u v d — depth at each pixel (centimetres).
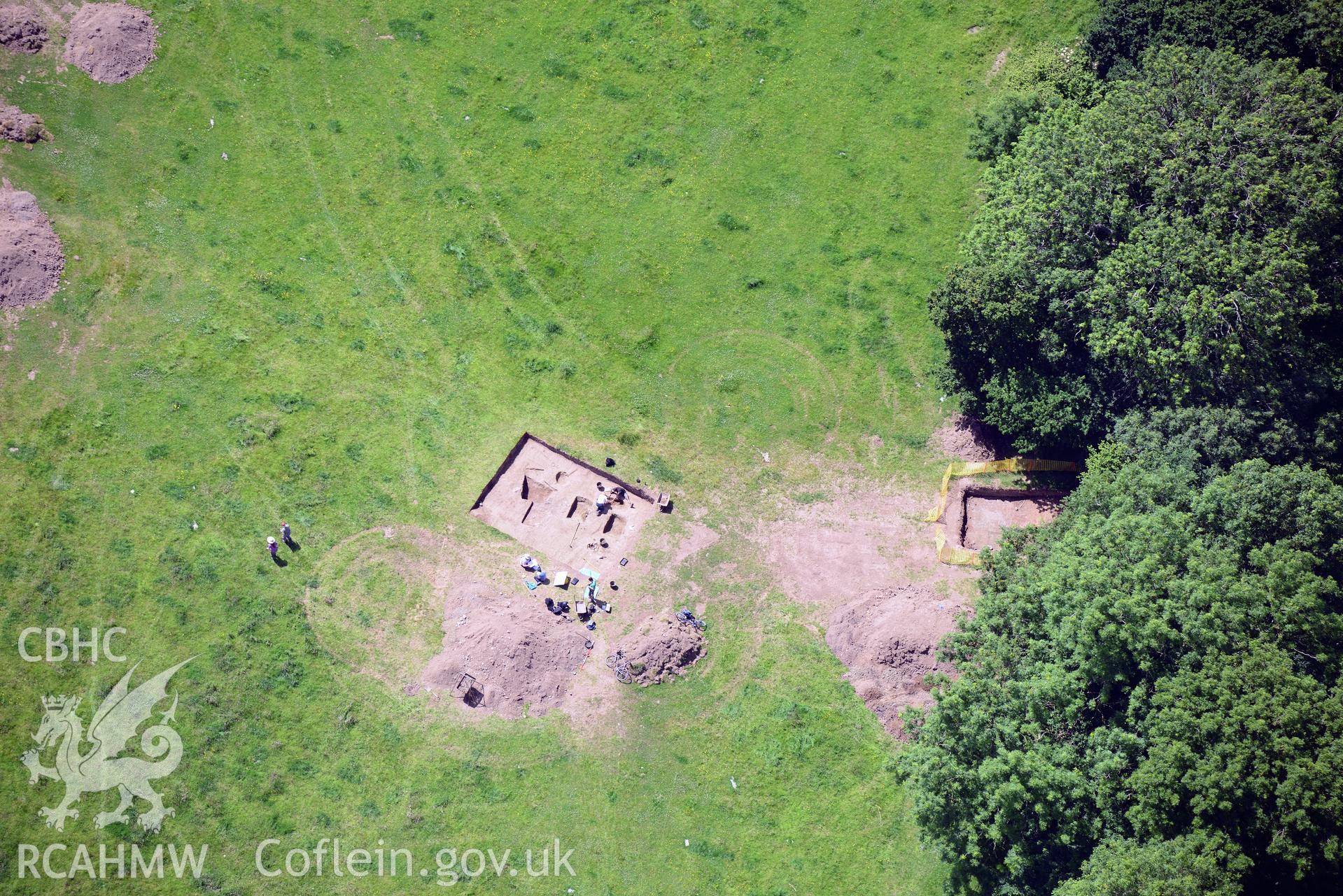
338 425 6650
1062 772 5216
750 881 5903
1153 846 5072
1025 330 6356
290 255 7000
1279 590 5391
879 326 7006
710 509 6606
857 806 6028
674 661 6234
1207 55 6488
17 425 6481
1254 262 5934
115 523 6331
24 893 5728
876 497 6662
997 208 6625
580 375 6862
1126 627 5316
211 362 6706
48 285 6762
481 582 6372
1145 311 5994
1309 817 4969
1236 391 6106
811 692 6216
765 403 6850
